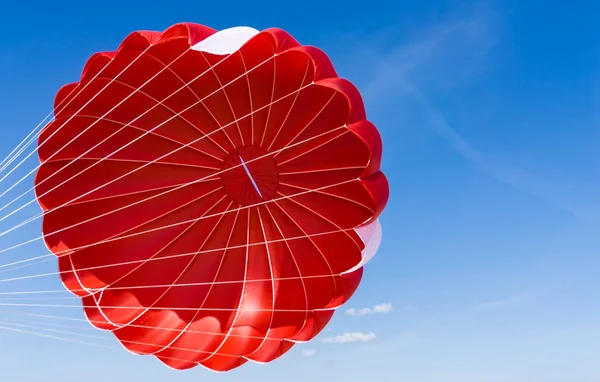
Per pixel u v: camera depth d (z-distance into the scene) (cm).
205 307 1323
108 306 1239
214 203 1351
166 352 1265
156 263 1309
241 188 1341
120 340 1240
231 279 1348
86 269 1216
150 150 1295
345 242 1249
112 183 1264
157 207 1317
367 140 1075
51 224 1192
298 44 1109
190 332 1295
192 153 1327
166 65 1169
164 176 1318
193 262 1341
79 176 1230
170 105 1266
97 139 1233
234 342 1305
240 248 1357
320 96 1230
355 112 1073
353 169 1241
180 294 1313
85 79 1134
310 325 1287
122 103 1222
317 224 1296
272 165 1317
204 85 1246
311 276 1295
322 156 1278
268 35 1091
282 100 1260
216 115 1296
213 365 1284
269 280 1334
